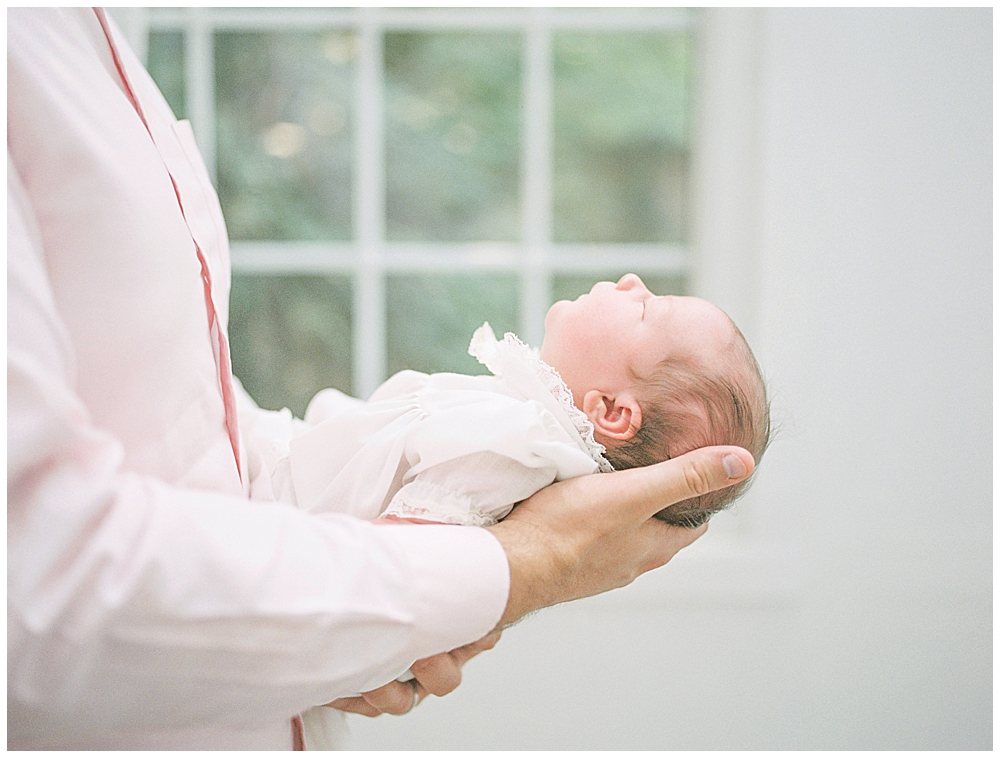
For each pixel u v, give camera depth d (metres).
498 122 1.77
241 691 0.50
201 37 1.71
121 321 0.56
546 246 1.78
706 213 1.68
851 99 1.58
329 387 1.79
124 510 0.47
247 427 0.92
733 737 1.67
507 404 0.83
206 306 0.69
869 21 1.57
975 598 1.66
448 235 1.78
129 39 1.51
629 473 0.71
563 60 1.76
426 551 0.59
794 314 1.61
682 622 1.66
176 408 0.60
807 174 1.59
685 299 0.96
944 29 1.58
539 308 1.79
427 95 1.76
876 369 1.62
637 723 1.67
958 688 1.66
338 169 1.77
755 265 1.62
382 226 1.77
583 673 1.66
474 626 0.60
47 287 0.48
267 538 0.51
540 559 0.66
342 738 0.84
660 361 0.91
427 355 1.79
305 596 0.51
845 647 1.66
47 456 0.46
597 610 1.65
